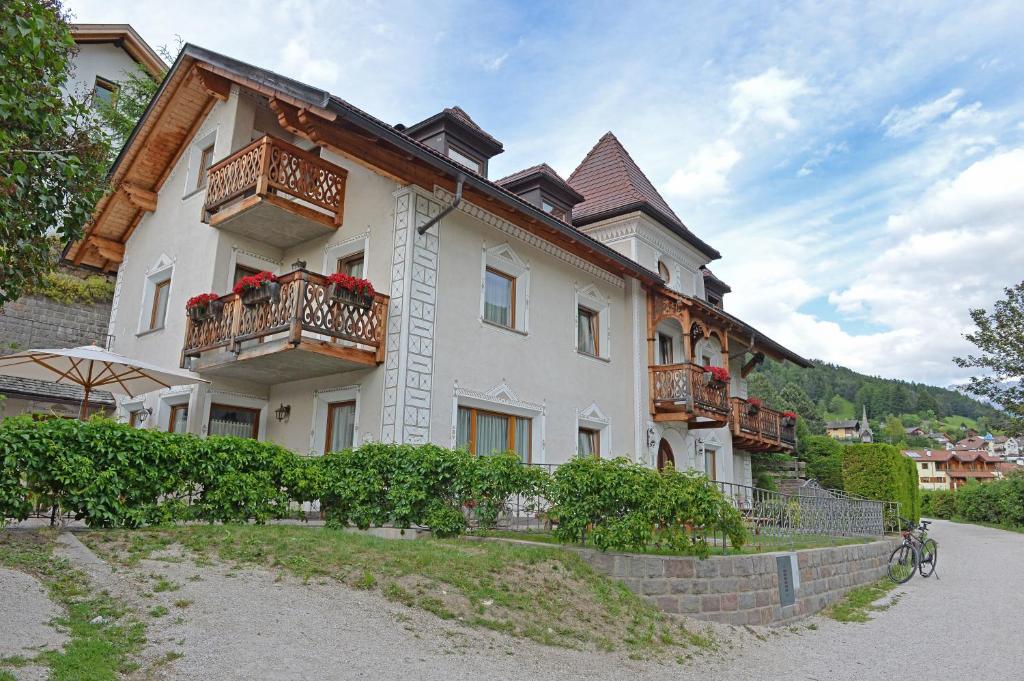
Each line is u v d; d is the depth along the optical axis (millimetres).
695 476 8656
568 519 8477
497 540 8930
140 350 14609
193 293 13180
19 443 6633
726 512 8609
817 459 28781
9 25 5918
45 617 4891
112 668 4301
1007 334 31906
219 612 5387
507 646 5949
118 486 7262
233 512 8172
